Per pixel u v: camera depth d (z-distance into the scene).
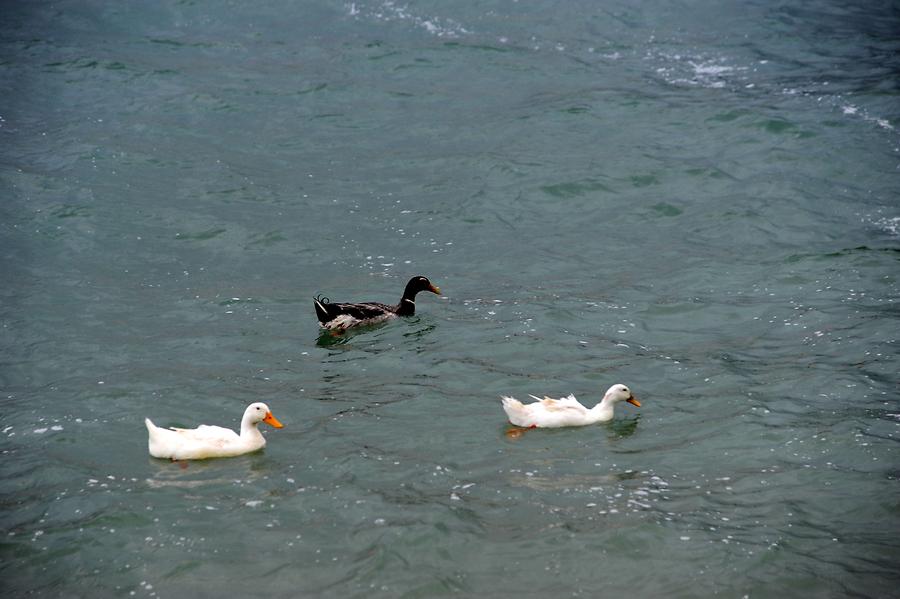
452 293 18.22
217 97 27.86
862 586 9.68
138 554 10.37
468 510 11.08
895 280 17.58
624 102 27.42
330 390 14.57
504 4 35.34
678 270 18.75
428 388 14.51
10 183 22.27
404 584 9.80
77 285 18.33
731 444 12.62
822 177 22.59
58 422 13.47
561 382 14.60
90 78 28.62
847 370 14.39
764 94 27.45
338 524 10.85
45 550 10.48
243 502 11.35
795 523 10.79
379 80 29.52
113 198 22.00
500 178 23.45
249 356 15.79
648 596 9.62
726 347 15.58
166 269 19.19
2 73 28.59
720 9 34.94
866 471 11.83
